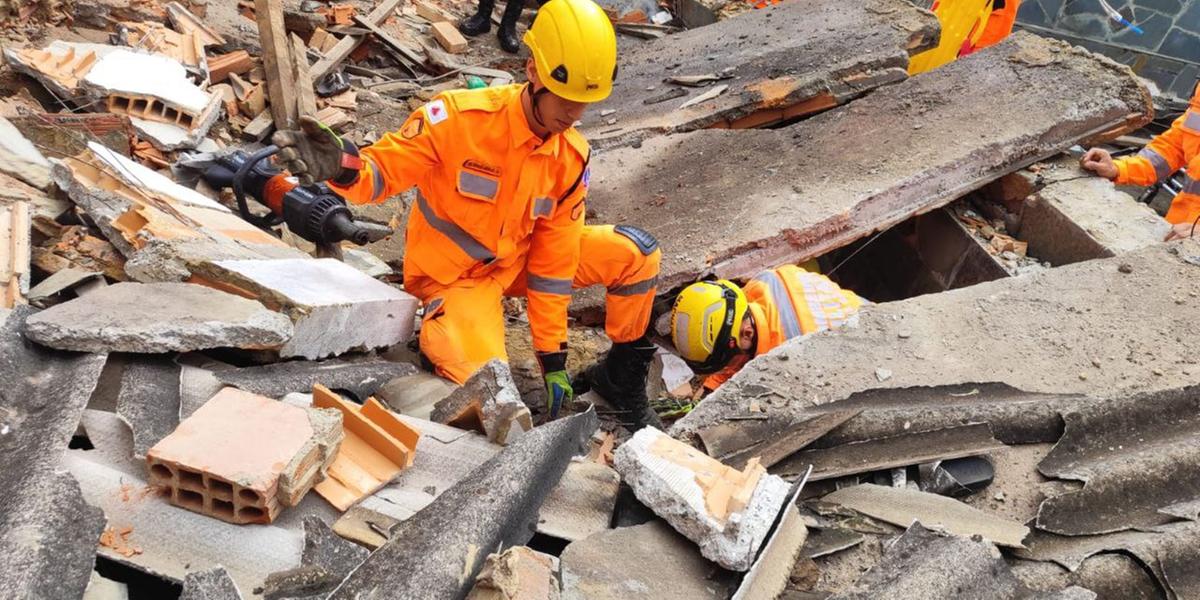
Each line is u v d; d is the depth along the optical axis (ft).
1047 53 19.43
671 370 15.97
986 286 12.70
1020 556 8.72
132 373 8.66
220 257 10.35
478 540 7.36
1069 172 17.85
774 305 13.10
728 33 24.27
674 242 16.66
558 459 8.71
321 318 10.32
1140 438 10.30
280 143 10.64
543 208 12.10
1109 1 36.04
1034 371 11.23
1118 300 12.39
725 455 10.00
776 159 18.39
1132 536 8.80
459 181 11.79
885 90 19.74
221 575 6.53
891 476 9.77
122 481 7.54
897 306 12.24
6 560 6.26
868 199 16.65
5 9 16.44
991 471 9.82
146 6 19.33
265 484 7.09
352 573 6.88
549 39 10.87
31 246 10.98
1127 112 17.70
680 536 8.22
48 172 12.13
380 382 10.56
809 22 23.40
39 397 8.07
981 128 17.74
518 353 15.81
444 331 12.35
